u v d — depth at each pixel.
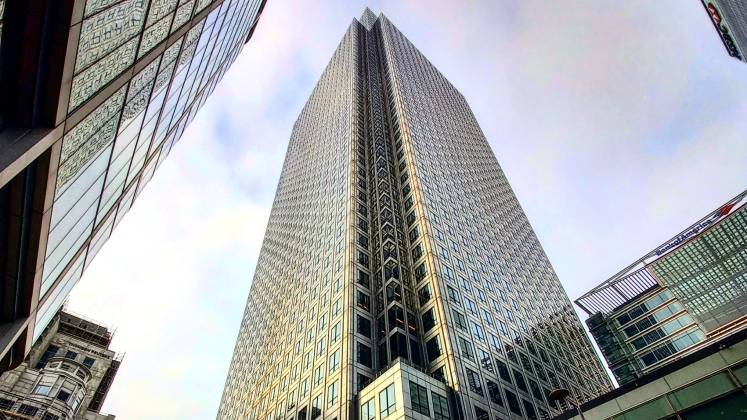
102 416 59.34
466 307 56.12
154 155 24.62
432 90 127.31
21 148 9.70
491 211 95.38
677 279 66.56
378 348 50.12
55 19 9.60
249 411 68.38
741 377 18.25
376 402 39.53
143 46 14.53
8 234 11.55
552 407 53.22
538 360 62.00
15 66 9.85
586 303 77.19
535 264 98.69
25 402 50.59
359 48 135.75
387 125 97.56
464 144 113.19
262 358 76.19
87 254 18.86
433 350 48.53
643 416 20.70
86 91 11.73
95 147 14.04
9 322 13.39
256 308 99.56
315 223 83.75
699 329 62.22
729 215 58.81
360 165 82.94
